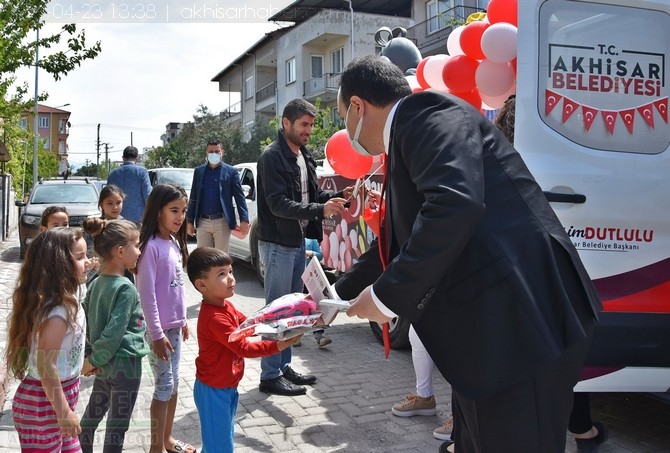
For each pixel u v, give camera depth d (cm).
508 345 170
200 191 743
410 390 450
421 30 2658
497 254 173
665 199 310
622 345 296
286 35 3266
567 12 306
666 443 353
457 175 163
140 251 321
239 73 4078
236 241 1005
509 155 188
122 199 509
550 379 174
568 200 294
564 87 303
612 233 303
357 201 603
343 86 210
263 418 395
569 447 343
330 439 364
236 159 3253
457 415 206
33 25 1063
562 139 300
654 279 307
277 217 430
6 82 1127
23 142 3119
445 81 380
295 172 431
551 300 176
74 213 1206
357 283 245
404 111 186
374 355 543
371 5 3125
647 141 314
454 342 177
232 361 299
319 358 534
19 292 254
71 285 256
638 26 316
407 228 188
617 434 366
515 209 181
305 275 233
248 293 861
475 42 362
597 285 299
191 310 734
